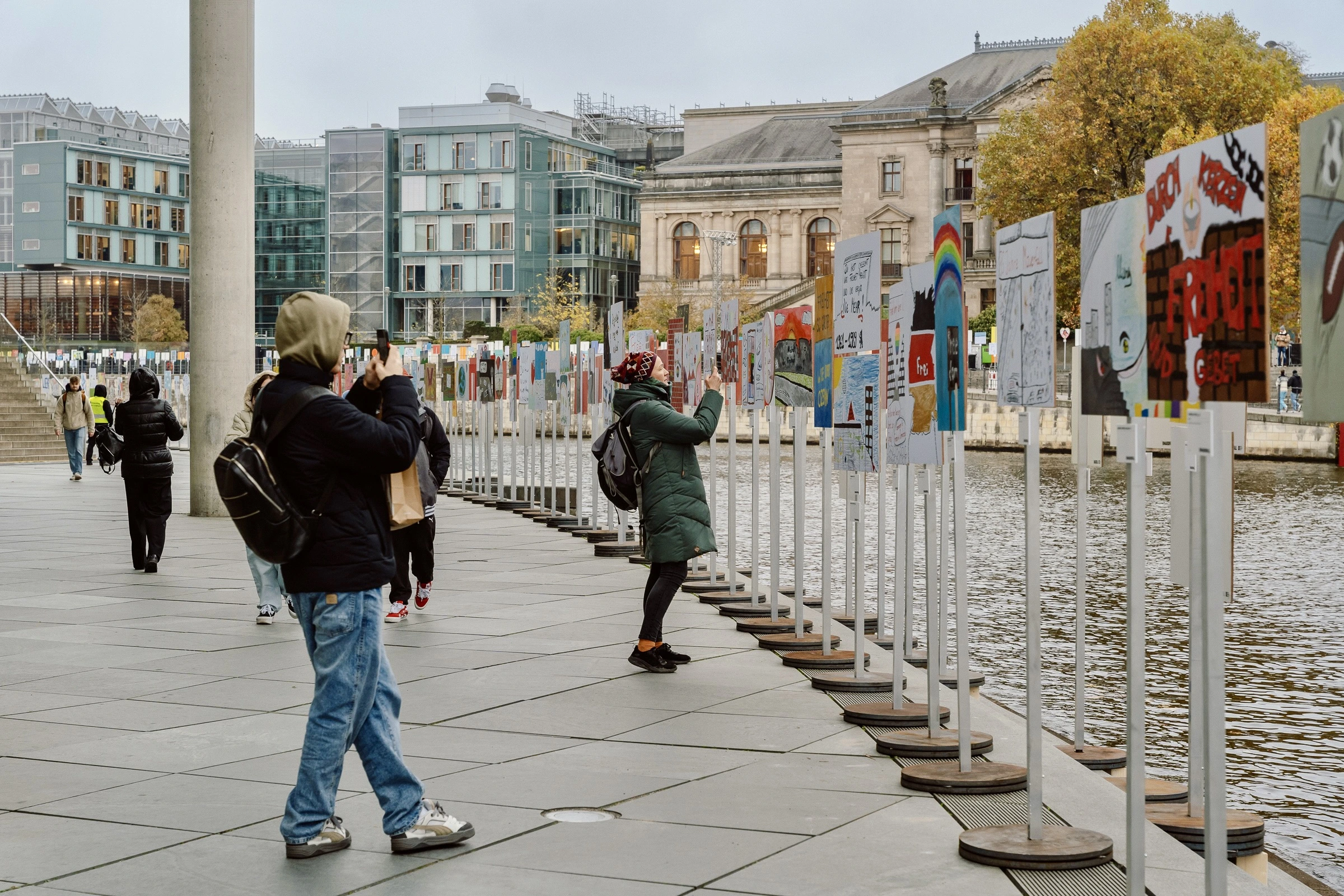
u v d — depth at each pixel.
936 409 6.38
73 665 9.04
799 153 103.06
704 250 104.06
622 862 5.02
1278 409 50.69
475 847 5.20
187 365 55.34
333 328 5.03
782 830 5.42
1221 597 3.80
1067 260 54.22
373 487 5.01
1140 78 52.94
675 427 8.79
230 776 6.21
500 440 23.95
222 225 20.06
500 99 118.69
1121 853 5.18
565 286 107.44
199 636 10.25
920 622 12.71
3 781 6.12
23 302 126.62
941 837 5.34
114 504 23.52
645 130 135.62
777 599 10.77
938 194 92.56
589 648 9.76
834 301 8.20
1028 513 5.15
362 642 5.01
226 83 19.61
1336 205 3.28
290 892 4.69
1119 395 4.38
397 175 114.12
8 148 134.12
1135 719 4.30
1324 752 8.67
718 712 7.66
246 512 4.79
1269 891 4.80
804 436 9.80
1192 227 3.76
